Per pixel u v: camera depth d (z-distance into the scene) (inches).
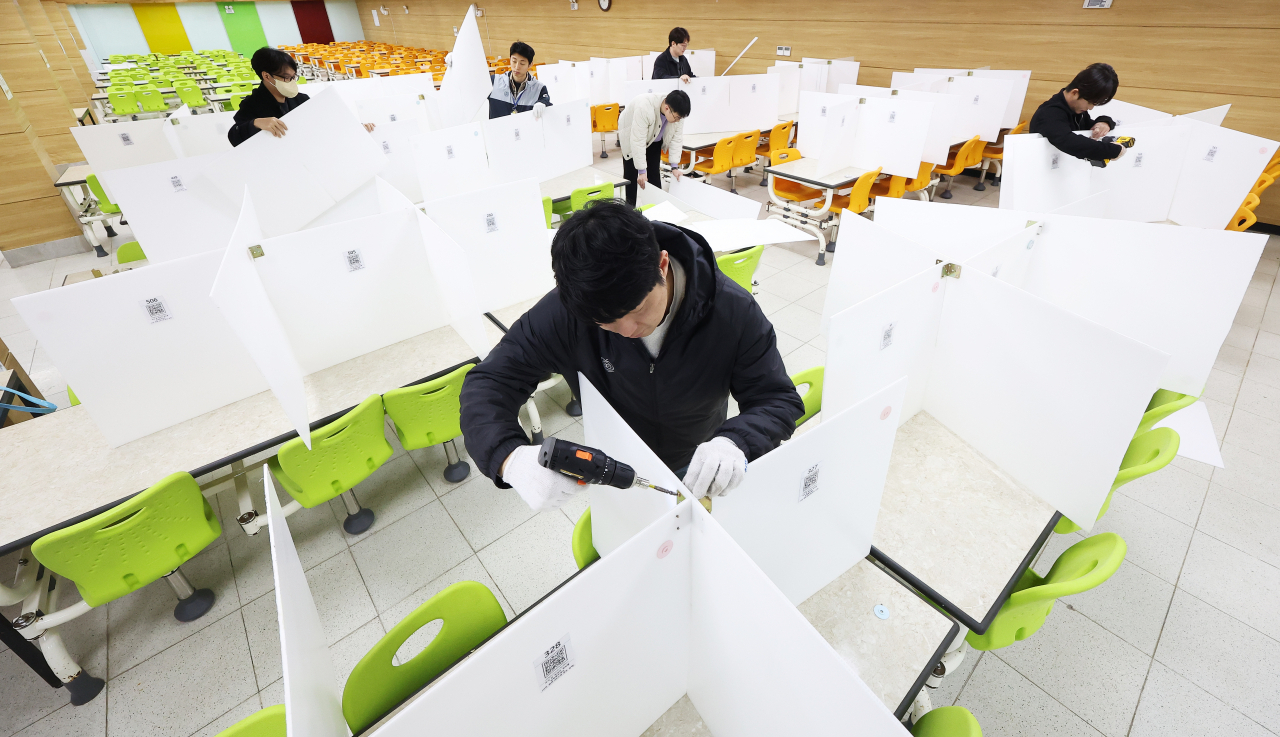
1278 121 149.5
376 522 86.0
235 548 82.4
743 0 262.4
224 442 68.7
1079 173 121.4
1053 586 42.2
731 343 42.5
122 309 62.4
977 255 64.6
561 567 78.6
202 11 630.5
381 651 39.8
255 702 64.4
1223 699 60.2
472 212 89.2
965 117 183.8
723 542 29.8
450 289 82.9
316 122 96.8
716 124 209.2
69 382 61.4
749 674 33.7
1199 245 64.6
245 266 63.1
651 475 35.5
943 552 51.9
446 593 42.6
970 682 62.7
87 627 72.1
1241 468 87.5
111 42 605.6
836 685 26.7
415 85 232.1
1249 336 118.1
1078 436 51.4
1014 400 57.4
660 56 213.0
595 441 44.6
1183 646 65.0
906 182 163.5
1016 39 190.7
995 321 56.9
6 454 66.5
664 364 42.9
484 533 83.7
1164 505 82.0
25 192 178.7
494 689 27.5
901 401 40.0
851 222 75.4
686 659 40.2
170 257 97.6
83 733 61.8
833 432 36.8
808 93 163.0
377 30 658.2
